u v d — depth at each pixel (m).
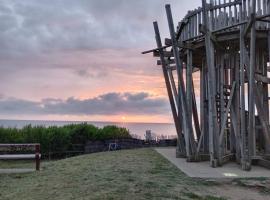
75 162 15.16
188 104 15.51
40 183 10.77
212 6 13.76
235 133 14.35
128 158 15.91
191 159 14.74
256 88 13.30
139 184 9.85
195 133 17.56
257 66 14.41
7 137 21.75
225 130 15.09
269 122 15.07
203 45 14.88
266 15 12.33
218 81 14.82
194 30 14.80
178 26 16.12
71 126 25.34
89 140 25.38
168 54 16.53
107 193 8.85
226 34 13.68
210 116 13.62
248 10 12.67
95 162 14.66
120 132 29.50
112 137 27.56
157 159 15.61
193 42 15.21
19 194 9.55
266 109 15.08
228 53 14.70
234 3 13.23
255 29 12.63
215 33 13.73
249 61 12.97
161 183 10.15
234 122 14.30
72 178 11.03
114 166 13.26
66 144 23.52
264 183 10.59
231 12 13.42
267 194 9.62
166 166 13.43
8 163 17.88
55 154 22.91
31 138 22.16
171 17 14.64
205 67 16.14
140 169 12.56
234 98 14.34
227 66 15.04
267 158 13.78
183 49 16.05
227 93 15.15
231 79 14.70
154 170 12.40
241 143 13.13
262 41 13.84
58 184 10.30
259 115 13.43
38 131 22.62
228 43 14.38
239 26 13.08
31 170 13.71
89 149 24.44
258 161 13.44
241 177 11.27
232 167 13.18
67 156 23.31
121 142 26.28
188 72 15.62
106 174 11.42
